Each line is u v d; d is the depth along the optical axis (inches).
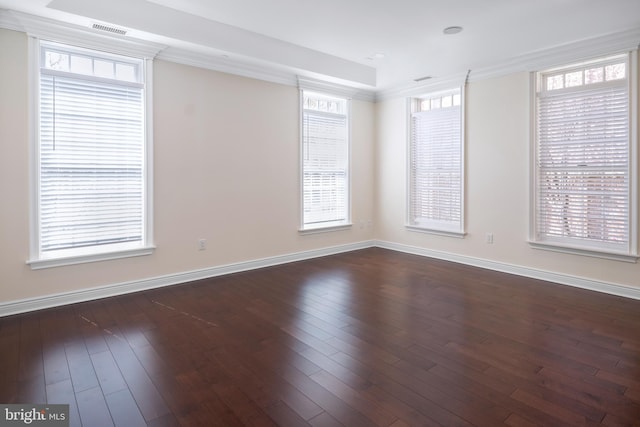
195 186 163.5
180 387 83.5
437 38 148.6
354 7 125.0
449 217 202.8
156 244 153.9
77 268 136.7
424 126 212.4
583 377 86.7
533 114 166.1
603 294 146.8
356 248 231.6
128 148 146.5
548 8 121.8
